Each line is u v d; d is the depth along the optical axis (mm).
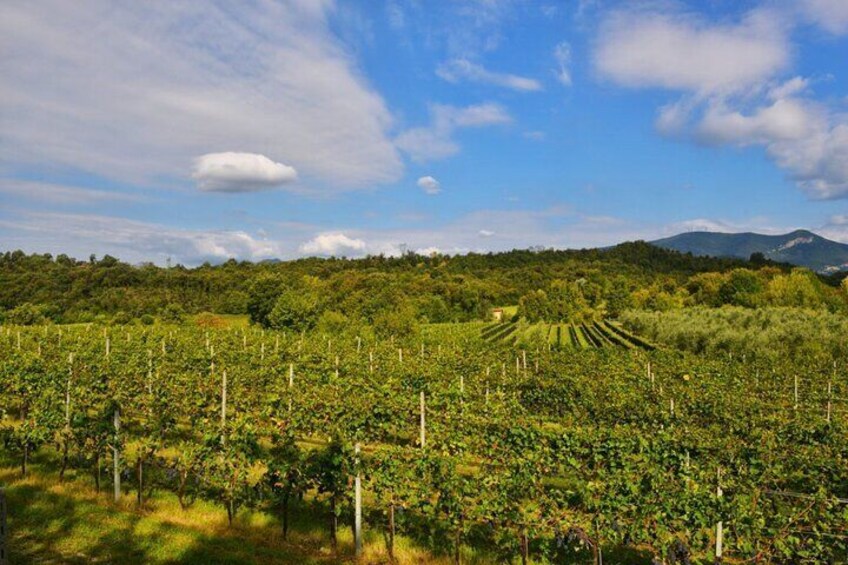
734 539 8344
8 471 12148
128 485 12016
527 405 20734
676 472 10602
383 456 10258
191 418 16000
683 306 77375
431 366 23812
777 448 12234
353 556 9531
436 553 9703
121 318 50844
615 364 25656
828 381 22453
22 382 15695
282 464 10375
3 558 7578
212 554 9008
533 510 9023
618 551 9844
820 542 8305
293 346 29500
